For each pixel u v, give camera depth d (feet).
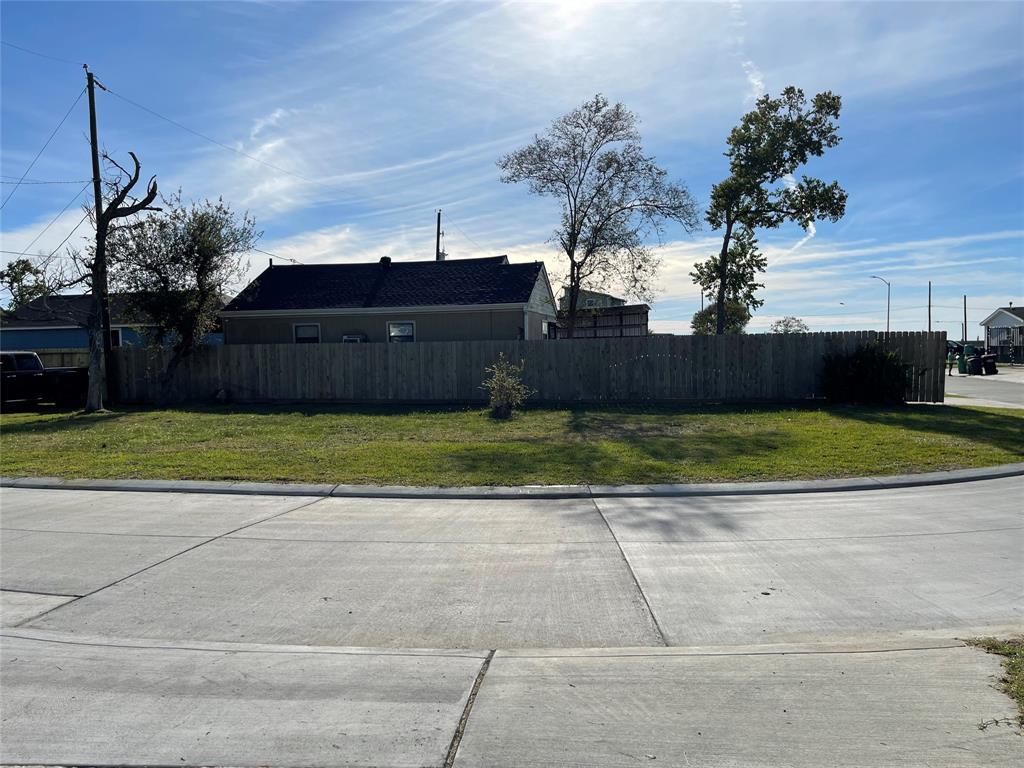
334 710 12.44
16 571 20.70
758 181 87.76
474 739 11.37
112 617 17.15
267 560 21.61
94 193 67.36
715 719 11.84
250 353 71.00
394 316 86.22
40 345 130.11
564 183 83.15
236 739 11.57
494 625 16.44
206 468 35.78
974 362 134.72
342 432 49.06
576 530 24.77
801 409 59.26
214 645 15.40
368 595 18.52
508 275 88.43
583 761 10.71
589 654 14.58
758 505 28.40
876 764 10.51
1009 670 13.33
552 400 66.13
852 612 16.92
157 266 69.21
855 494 30.32
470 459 37.22
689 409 60.54
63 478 34.37
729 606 17.43
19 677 13.94
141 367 73.41
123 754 11.22
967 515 26.40
